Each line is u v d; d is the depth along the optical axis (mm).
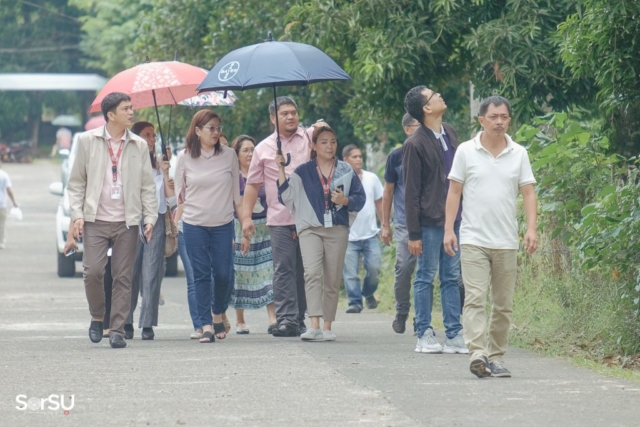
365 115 29266
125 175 20781
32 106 142625
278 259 22203
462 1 25938
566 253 22734
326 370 17875
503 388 16172
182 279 40156
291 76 20922
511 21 25484
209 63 39062
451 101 35906
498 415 14297
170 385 16625
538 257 23406
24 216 75500
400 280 22516
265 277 23531
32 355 19922
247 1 38094
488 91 26516
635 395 15617
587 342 20422
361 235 28609
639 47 20891
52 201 91188
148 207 21047
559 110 26391
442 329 23812
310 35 28547
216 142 21688
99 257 20828
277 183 21781
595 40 21062
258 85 21031
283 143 22156
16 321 26656
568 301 21656
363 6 26875
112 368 18281
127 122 20781
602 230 19750
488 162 17062
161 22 41406
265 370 17922
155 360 19156
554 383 16578
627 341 19531
